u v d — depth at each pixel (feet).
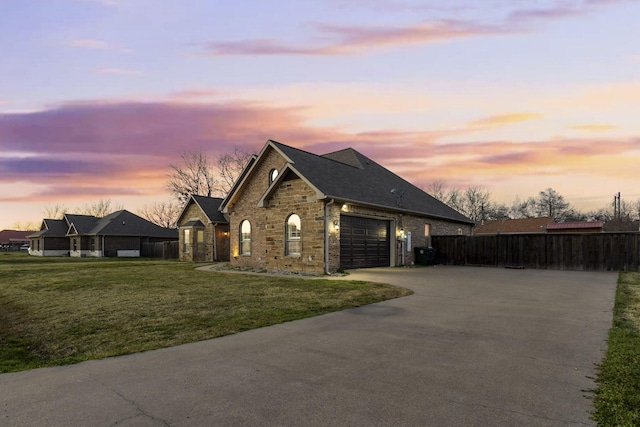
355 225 55.26
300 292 32.68
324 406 10.68
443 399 11.09
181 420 9.88
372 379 12.80
